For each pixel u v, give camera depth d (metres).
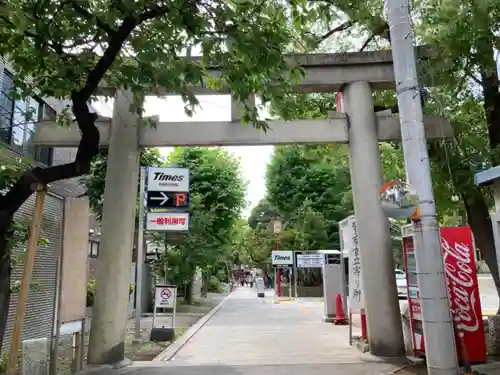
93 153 6.34
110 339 8.71
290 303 26.88
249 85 6.68
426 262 6.42
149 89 7.32
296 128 9.65
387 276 9.06
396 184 6.54
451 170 10.14
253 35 6.06
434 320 6.28
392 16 7.22
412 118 6.84
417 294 8.58
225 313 20.50
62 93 7.04
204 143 9.55
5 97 9.81
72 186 14.16
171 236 20.20
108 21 6.05
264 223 40.38
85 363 8.80
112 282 8.88
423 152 6.72
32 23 5.91
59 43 6.36
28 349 6.82
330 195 31.27
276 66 6.38
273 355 9.91
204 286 34.22
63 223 7.64
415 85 6.93
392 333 8.88
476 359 7.85
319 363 8.73
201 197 21.91
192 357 9.78
